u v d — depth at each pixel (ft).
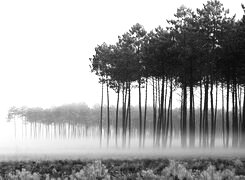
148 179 30.32
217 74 180.14
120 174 35.09
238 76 167.32
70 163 55.36
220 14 173.06
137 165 49.26
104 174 32.50
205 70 171.42
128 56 210.38
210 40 171.22
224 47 165.37
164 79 187.83
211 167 30.78
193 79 183.32
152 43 195.83
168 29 184.65
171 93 190.19
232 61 165.37
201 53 168.96
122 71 210.38
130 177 32.17
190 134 164.86
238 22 175.42
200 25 172.76
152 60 187.93
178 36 174.29
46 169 44.70
